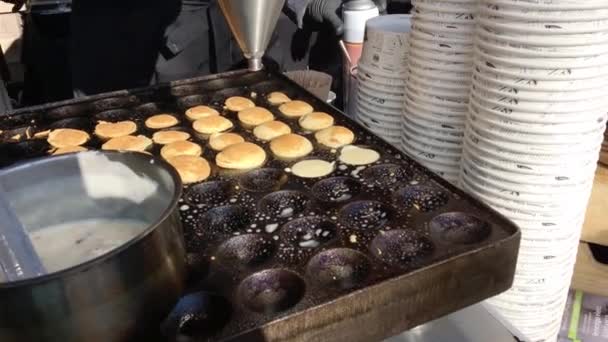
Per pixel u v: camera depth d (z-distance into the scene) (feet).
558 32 1.49
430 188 1.75
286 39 3.77
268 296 1.38
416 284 1.33
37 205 1.40
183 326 1.27
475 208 1.62
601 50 1.54
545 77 1.56
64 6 4.24
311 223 1.64
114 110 2.40
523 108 1.62
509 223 1.50
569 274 1.94
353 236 1.56
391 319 1.33
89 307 1.04
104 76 3.26
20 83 4.97
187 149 2.05
